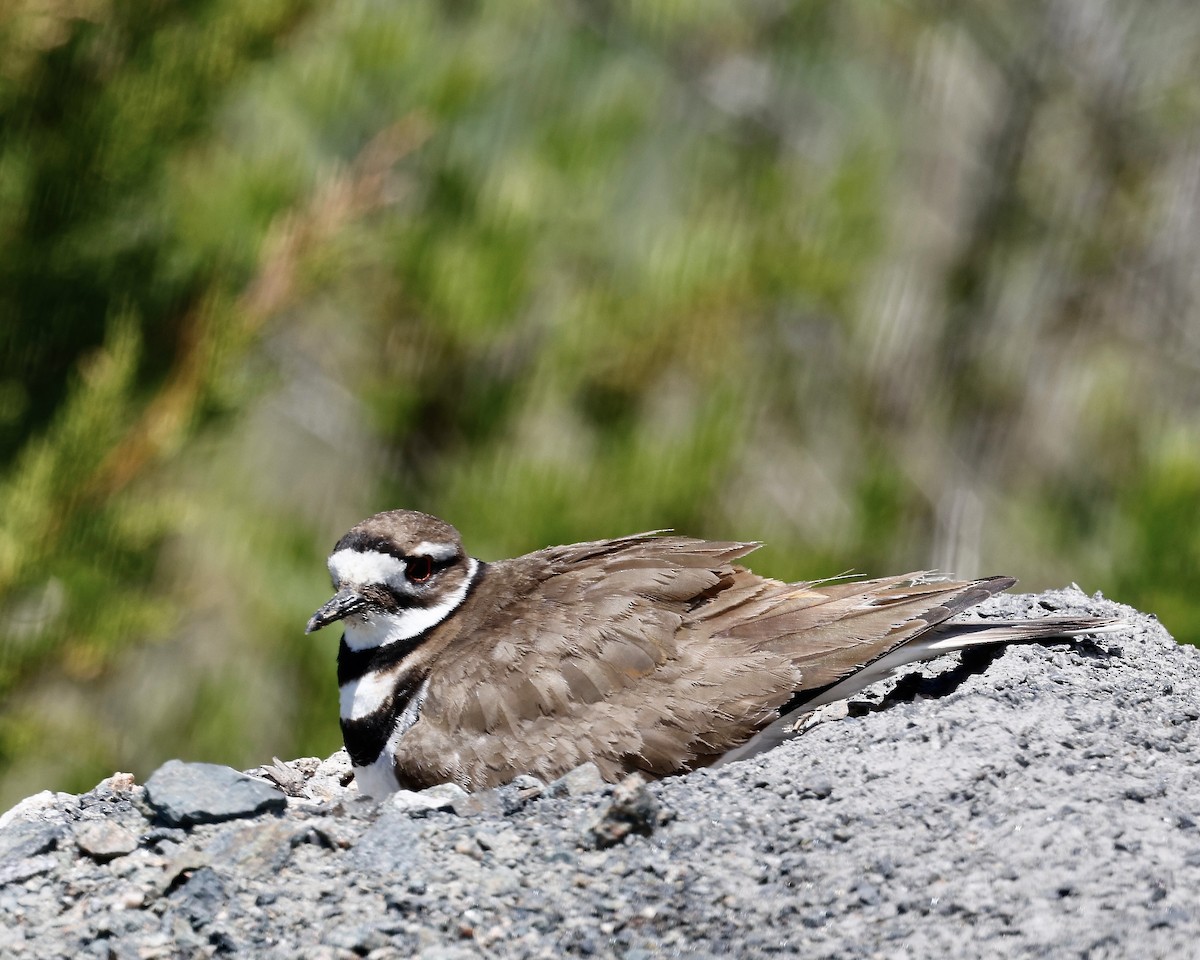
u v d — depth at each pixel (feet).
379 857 25.54
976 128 68.44
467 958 23.38
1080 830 24.34
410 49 46.65
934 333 64.64
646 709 29.76
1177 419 65.41
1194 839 24.04
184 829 26.78
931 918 23.06
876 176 56.49
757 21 63.77
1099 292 67.92
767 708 29.81
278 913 24.58
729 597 31.35
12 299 41.06
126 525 40.24
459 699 30.40
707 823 25.67
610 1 57.36
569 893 24.50
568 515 45.68
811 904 23.70
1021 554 62.59
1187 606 46.91
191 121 41.45
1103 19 68.03
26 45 38.93
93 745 44.19
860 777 26.43
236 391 42.45
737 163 58.80
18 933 24.57
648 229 51.52
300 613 47.21
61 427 39.58
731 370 51.88
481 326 45.83
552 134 50.08
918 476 62.69
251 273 42.45
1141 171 68.64
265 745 47.39
